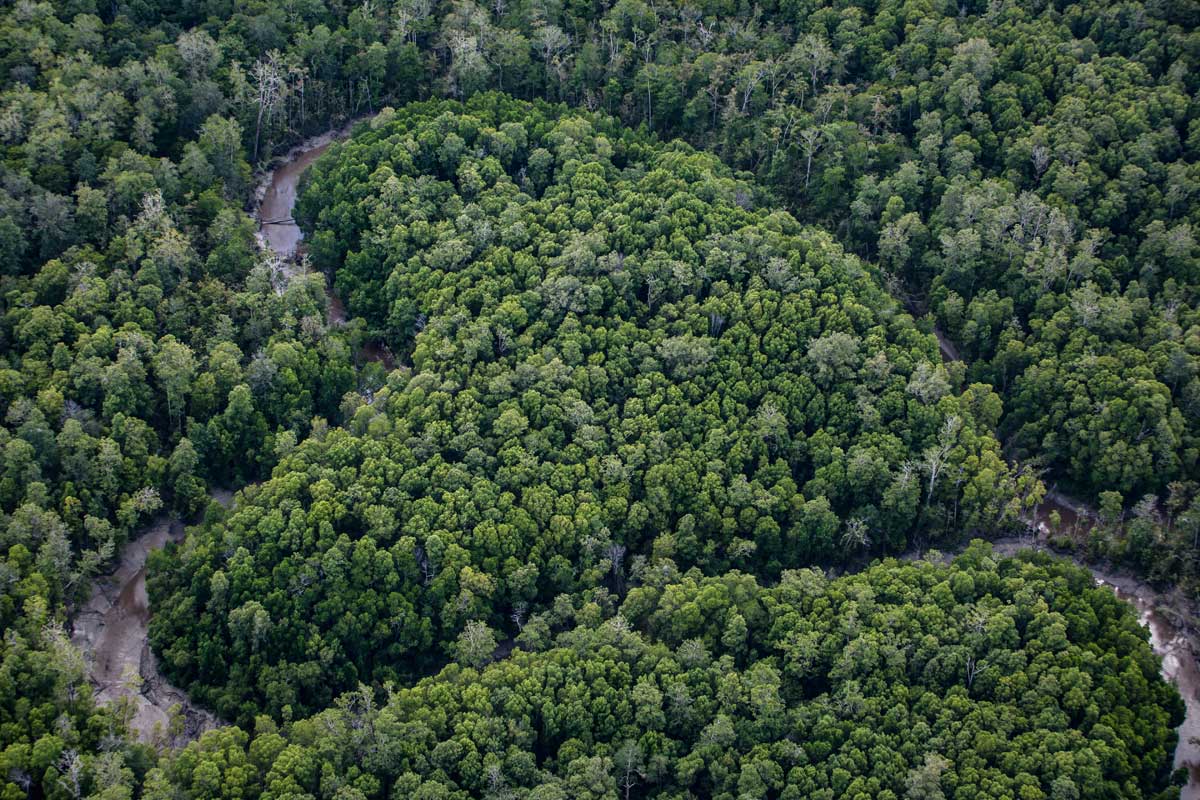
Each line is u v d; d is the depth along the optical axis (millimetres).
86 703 180500
